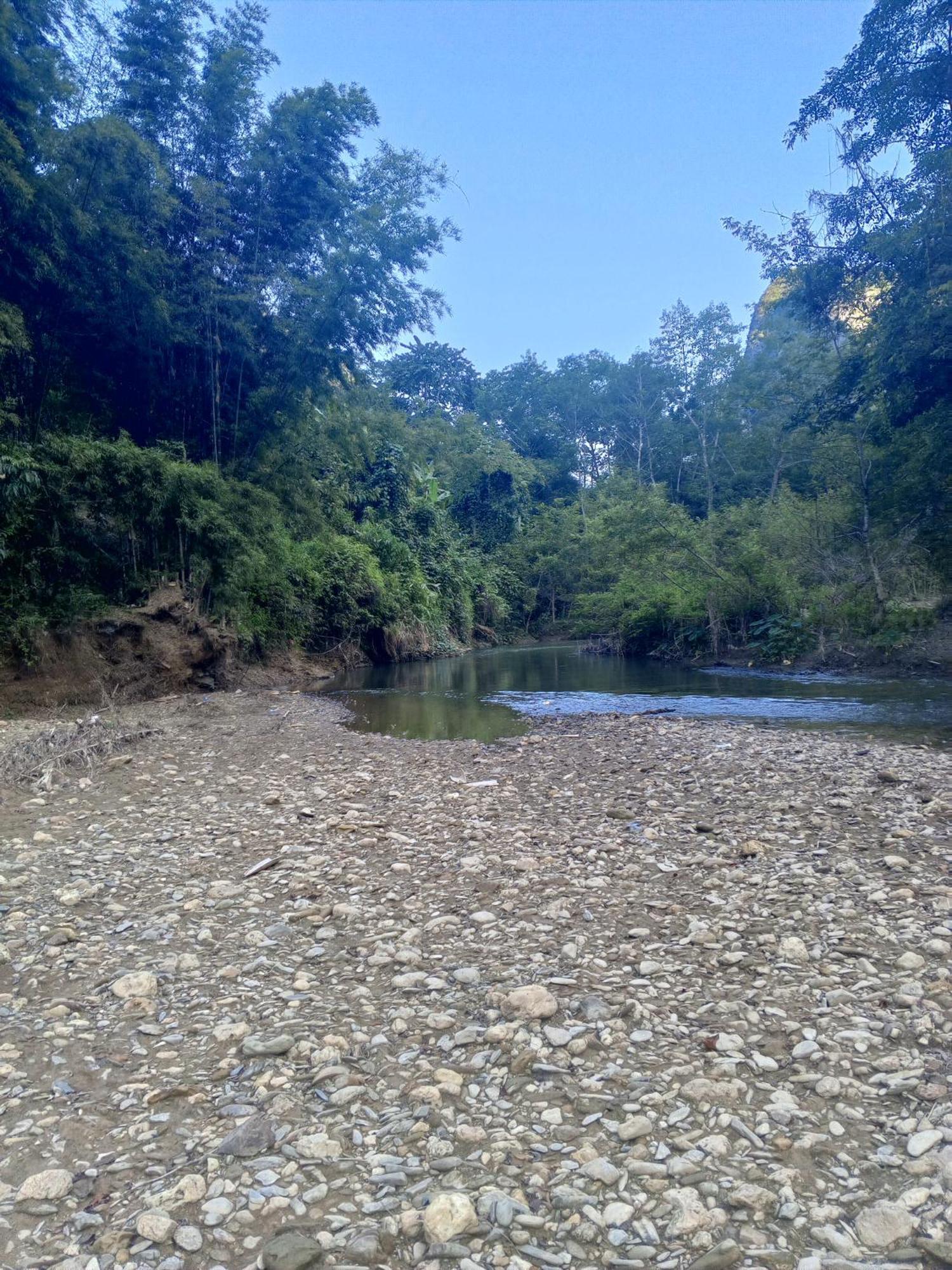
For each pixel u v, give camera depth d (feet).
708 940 12.73
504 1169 7.64
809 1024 10.07
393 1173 7.64
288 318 60.49
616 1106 8.57
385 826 20.61
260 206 58.75
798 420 66.13
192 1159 7.91
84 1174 7.69
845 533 64.90
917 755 27.66
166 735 36.68
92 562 48.93
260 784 26.25
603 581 128.26
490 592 132.05
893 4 49.57
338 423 69.62
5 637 42.42
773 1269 6.32
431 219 63.26
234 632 59.36
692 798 22.38
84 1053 9.98
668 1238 6.72
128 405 56.54
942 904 13.61
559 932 13.37
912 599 62.18
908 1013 10.18
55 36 46.09
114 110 52.95
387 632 86.63
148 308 50.93
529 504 169.78
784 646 65.98
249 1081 9.30
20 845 19.20
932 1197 7.02
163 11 54.08
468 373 216.33
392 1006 11.03
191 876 16.90
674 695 51.49
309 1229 6.90
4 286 44.62
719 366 133.69
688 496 145.48
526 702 51.16
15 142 40.09
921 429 52.16
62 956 12.87
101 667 47.26
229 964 12.57
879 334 53.16
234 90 55.77
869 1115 8.21
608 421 190.19
